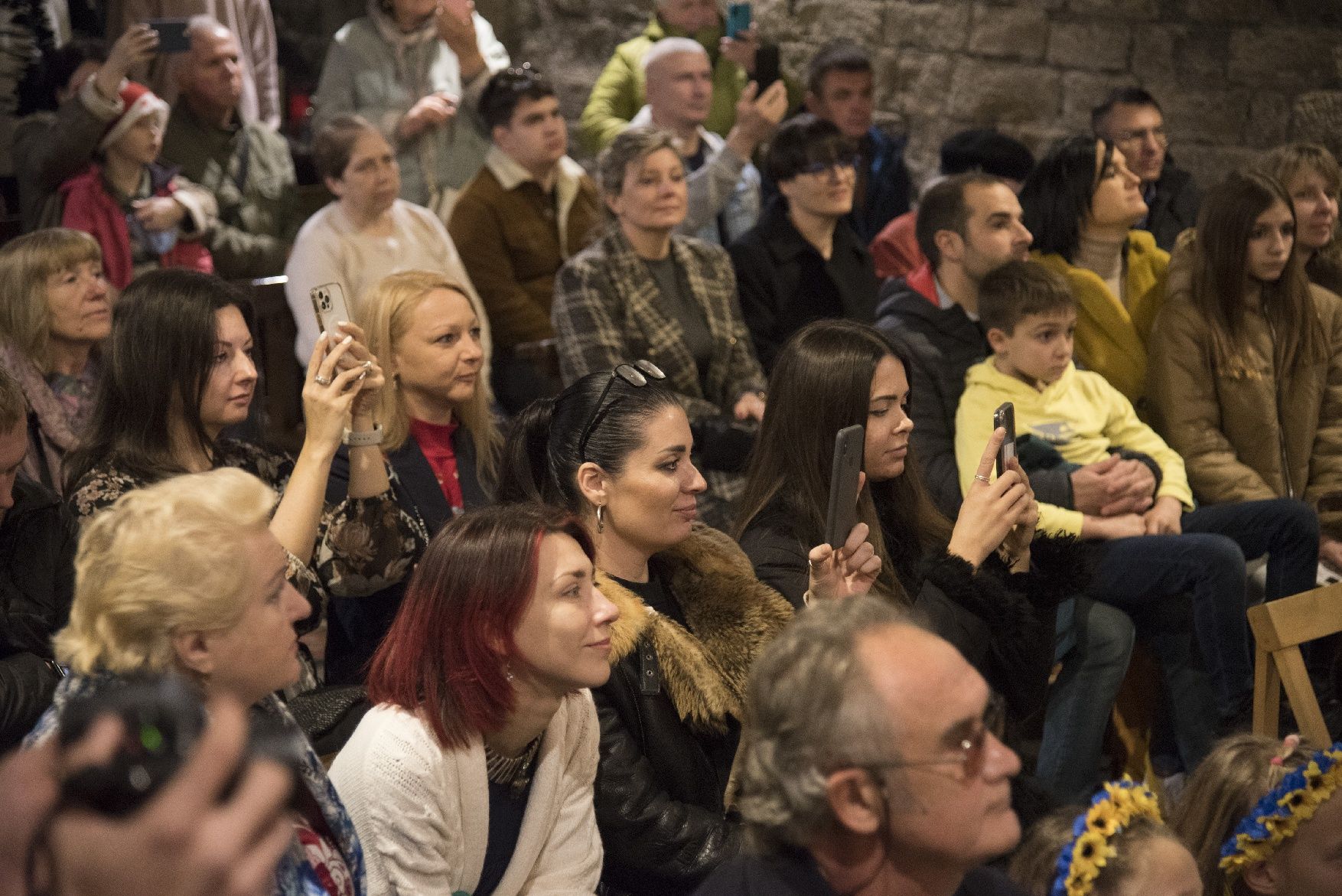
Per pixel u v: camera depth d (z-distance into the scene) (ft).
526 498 7.79
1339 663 9.98
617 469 7.41
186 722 2.42
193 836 2.29
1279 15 18.90
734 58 19.03
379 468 8.70
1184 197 16.48
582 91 22.95
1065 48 20.21
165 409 8.39
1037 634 8.02
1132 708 11.28
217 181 16.05
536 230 16.11
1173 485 11.54
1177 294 12.41
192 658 4.75
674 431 7.47
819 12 21.75
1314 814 6.59
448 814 5.86
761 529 8.56
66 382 10.30
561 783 6.33
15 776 2.34
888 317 12.07
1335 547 12.06
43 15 15.70
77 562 4.83
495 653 5.87
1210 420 12.26
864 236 19.15
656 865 6.96
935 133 21.34
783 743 4.03
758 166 19.01
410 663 5.93
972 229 11.82
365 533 8.58
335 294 9.05
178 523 4.74
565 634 5.90
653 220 13.10
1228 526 11.39
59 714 4.65
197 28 15.72
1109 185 12.60
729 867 4.34
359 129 14.25
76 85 15.12
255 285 14.21
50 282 9.98
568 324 13.07
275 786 2.38
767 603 7.55
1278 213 12.00
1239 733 7.53
